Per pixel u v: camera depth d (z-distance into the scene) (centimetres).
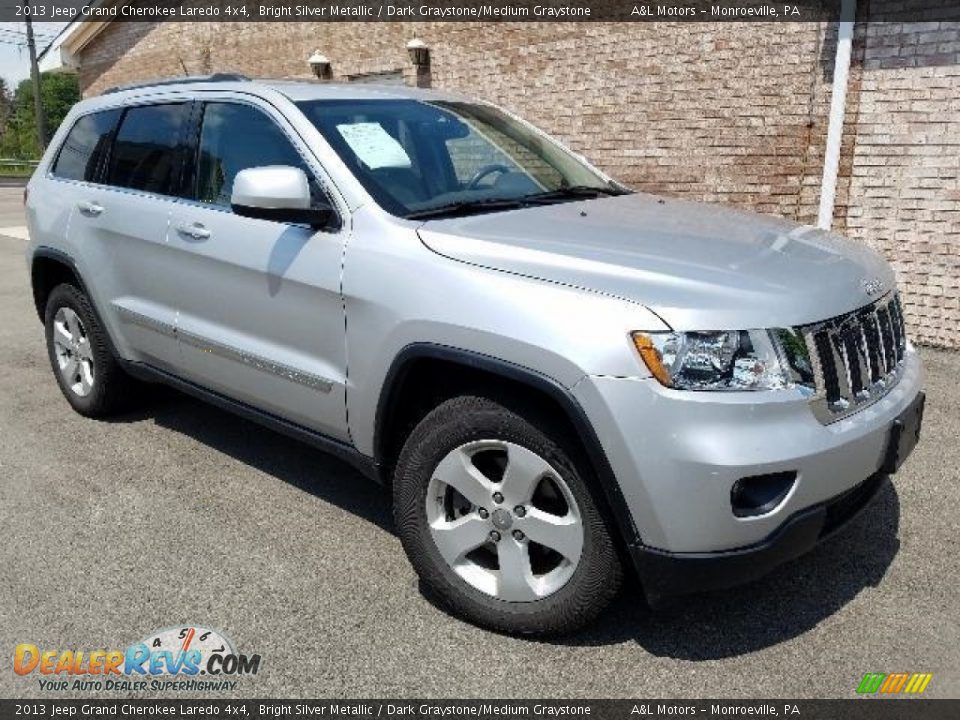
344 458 321
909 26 592
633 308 238
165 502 372
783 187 713
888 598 295
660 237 286
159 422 468
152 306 394
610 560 253
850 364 258
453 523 281
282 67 1199
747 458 229
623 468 237
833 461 242
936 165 598
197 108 380
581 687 254
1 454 427
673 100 767
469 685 255
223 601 297
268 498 376
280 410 341
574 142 855
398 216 299
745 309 238
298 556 327
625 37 790
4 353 623
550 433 252
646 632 278
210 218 353
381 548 333
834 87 634
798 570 314
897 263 631
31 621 286
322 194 315
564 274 254
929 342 625
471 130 378
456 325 262
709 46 733
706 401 230
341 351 302
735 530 235
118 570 317
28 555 328
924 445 424
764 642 273
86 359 467
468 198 331
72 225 436
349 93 365
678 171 779
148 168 402
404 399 293
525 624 271
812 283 257
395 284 280
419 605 295
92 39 1575
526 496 263
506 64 899
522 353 248
